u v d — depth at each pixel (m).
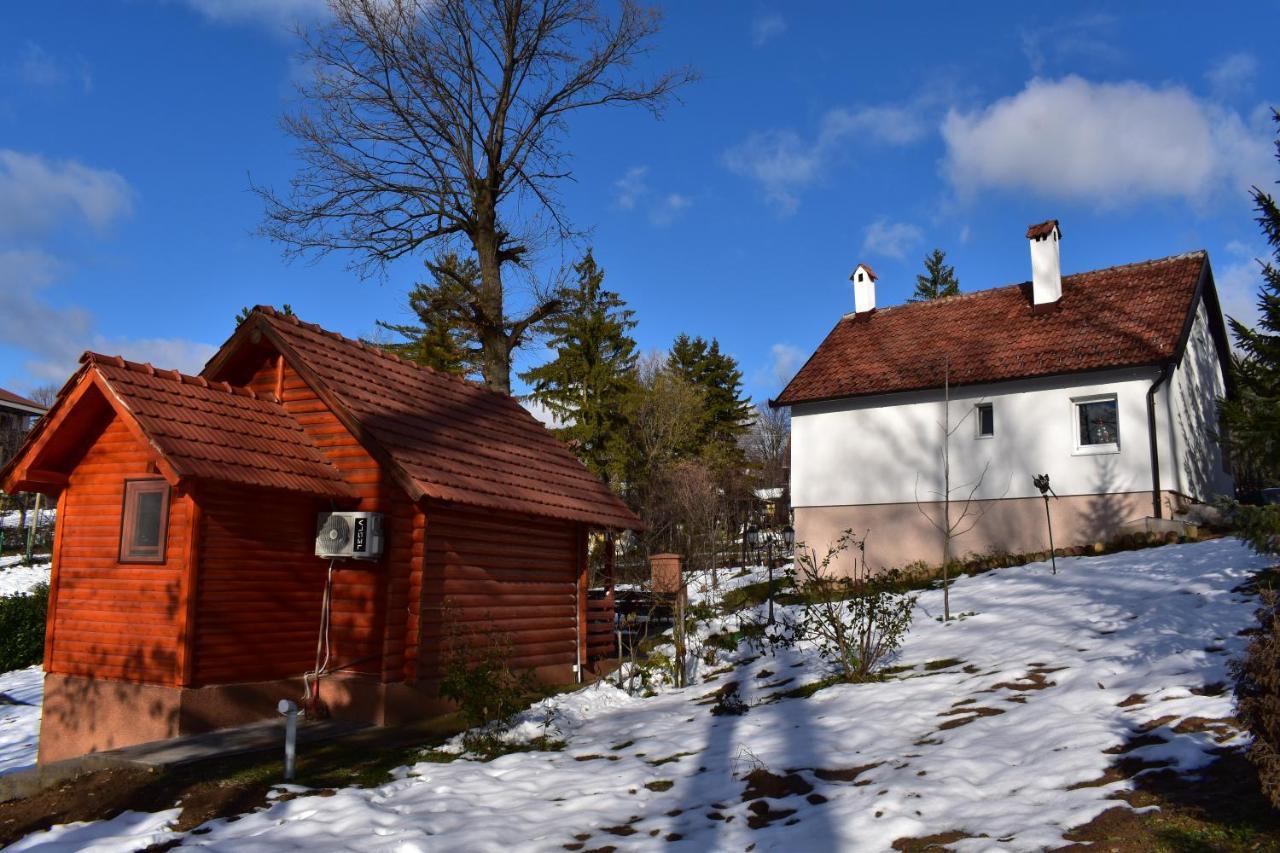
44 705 10.84
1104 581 14.31
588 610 15.55
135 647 10.30
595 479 16.61
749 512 37.44
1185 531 17.78
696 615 17.95
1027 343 21.86
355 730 10.47
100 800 7.94
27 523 41.75
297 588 11.16
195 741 9.52
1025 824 5.65
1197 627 10.20
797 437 24.14
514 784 8.13
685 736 9.45
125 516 10.70
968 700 9.06
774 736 8.84
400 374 14.09
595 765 8.69
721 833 6.38
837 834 5.93
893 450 22.72
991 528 21.03
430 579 11.51
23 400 53.59
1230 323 13.08
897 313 26.17
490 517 12.91
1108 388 19.88
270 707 10.70
